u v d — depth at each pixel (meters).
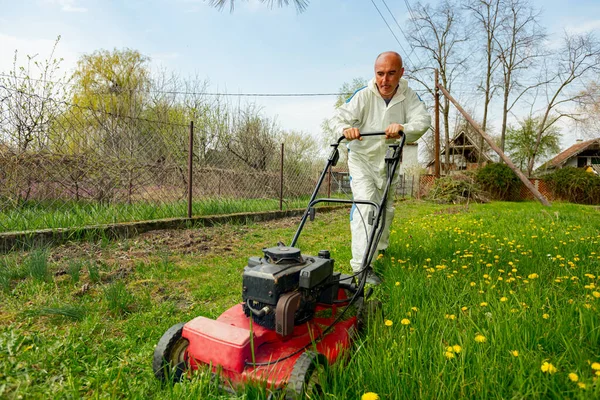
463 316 3.07
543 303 3.21
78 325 3.29
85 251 5.41
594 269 4.43
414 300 3.50
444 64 34.22
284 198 12.88
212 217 8.14
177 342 2.41
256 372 2.16
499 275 4.09
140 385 2.39
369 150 4.43
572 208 16.69
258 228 8.50
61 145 6.88
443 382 2.08
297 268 2.54
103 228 6.03
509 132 51.19
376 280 4.35
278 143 14.70
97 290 4.12
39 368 2.51
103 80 22.67
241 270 5.07
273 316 2.39
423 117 4.22
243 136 13.64
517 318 2.76
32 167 6.53
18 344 2.75
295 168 14.01
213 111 14.10
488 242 6.18
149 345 2.93
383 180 4.52
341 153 4.76
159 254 5.46
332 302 2.90
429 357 2.39
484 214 11.95
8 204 6.15
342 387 2.12
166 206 7.91
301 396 1.98
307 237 7.79
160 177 8.27
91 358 2.73
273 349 2.38
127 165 7.65
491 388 2.08
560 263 4.76
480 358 2.25
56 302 3.69
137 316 3.51
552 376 2.03
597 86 33.81
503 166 26.09
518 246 5.52
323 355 2.25
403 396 2.05
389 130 3.63
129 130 7.80
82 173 7.14
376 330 2.88
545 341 2.55
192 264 5.30
